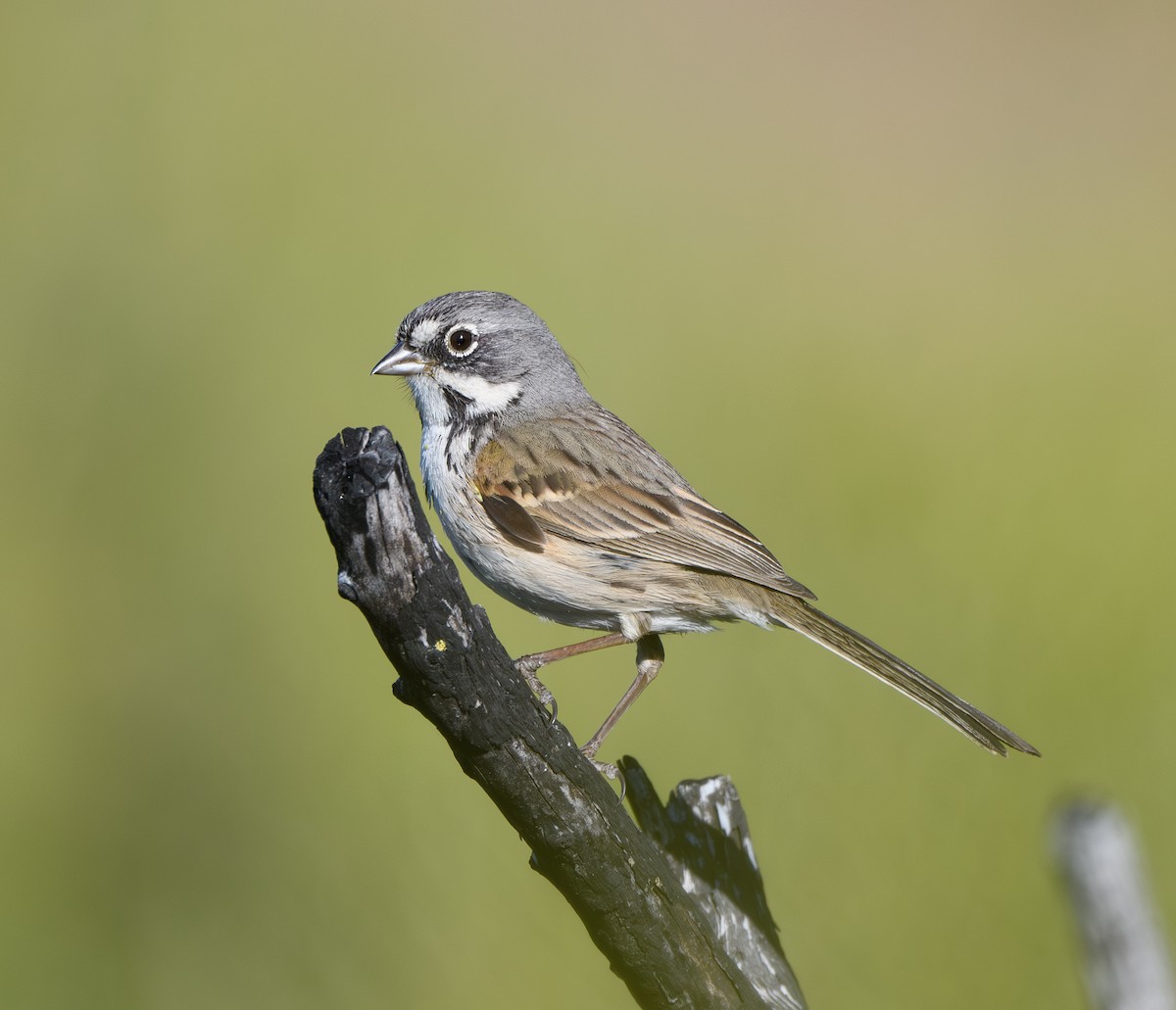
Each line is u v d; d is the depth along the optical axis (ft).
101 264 56.39
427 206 62.03
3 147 58.85
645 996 23.30
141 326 55.21
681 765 42.73
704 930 23.17
